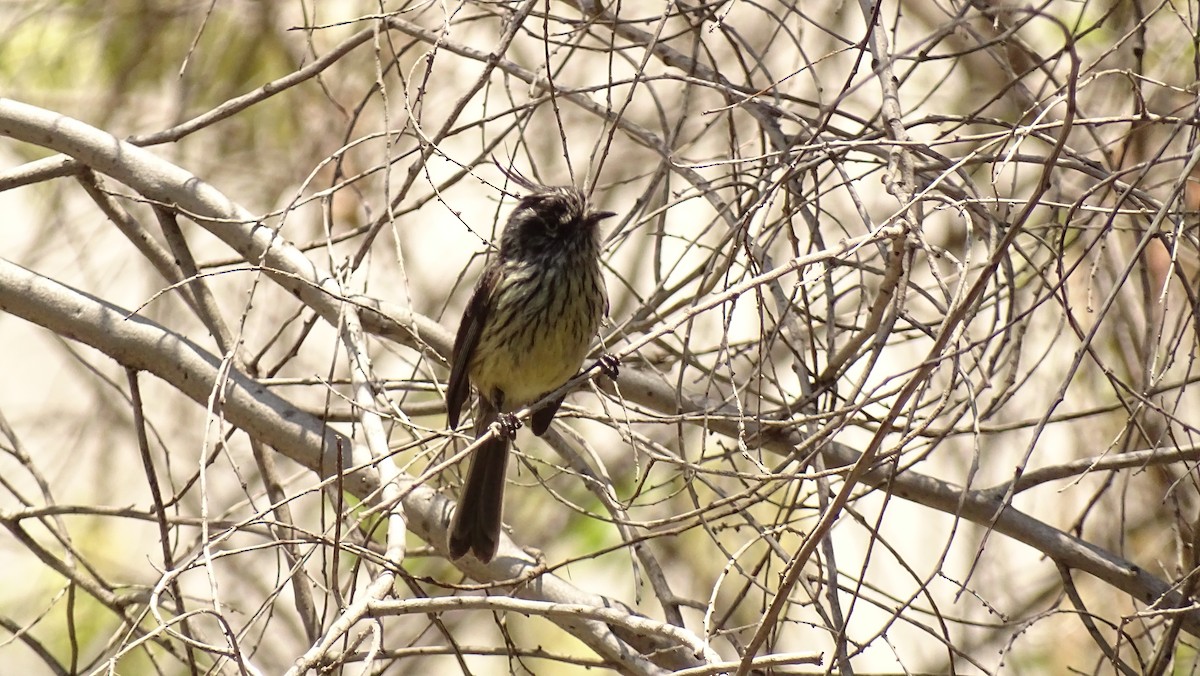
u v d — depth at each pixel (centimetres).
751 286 739
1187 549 1002
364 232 1229
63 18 1600
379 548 1062
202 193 1062
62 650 1473
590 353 1130
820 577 870
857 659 1437
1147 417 1080
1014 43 1060
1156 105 1267
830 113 837
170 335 1034
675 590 1616
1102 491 1027
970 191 986
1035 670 1405
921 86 1616
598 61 1738
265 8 1602
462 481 1095
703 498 1550
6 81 1568
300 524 1518
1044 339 1376
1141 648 1268
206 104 1616
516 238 1116
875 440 700
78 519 1536
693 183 966
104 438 1558
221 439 918
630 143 1739
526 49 1650
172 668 1449
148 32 1582
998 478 1377
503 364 1122
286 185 1534
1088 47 1413
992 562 1394
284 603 1471
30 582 1500
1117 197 944
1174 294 1280
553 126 1680
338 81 1561
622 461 1612
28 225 1591
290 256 1048
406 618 1664
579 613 770
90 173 1098
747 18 1700
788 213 893
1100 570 995
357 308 1045
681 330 1322
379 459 823
